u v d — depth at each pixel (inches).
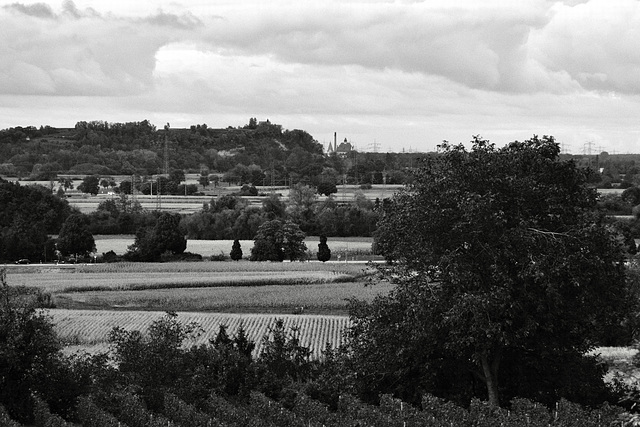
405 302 2180.1
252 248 7278.5
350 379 2305.6
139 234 7421.3
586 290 2078.0
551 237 2097.7
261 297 4837.6
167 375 2315.5
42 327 2070.6
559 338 2165.4
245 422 2154.3
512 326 2108.8
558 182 2236.7
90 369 2240.4
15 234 7081.7
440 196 2150.6
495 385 2180.1
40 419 2032.5
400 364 2233.0
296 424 2119.8
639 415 1611.7
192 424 2130.9
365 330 2292.1
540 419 2011.6
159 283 5378.9
